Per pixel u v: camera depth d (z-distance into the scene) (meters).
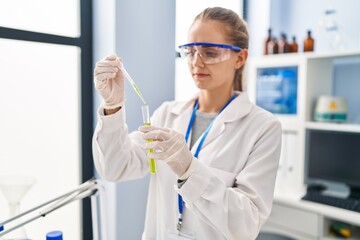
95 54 1.72
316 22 2.43
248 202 0.84
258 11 2.75
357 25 2.24
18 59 1.52
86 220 1.75
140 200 1.79
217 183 0.81
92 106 1.77
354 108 2.27
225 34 0.95
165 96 1.90
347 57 2.18
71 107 1.74
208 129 1.07
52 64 1.64
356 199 1.96
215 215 0.80
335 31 2.32
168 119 1.20
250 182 0.91
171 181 1.05
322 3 2.40
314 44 2.26
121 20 1.63
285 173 2.18
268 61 2.22
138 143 1.14
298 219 1.97
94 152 1.02
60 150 1.71
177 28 2.01
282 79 2.20
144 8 1.74
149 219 1.14
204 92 1.11
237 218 0.81
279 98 2.22
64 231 1.70
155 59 1.81
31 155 1.60
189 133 1.11
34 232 1.51
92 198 0.83
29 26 1.54
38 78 1.60
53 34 1.58
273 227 2.08
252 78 2.31
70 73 1.72
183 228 1.01
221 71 0.96
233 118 1.05
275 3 2.65
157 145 0.75
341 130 1.96
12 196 0.83
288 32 2.59
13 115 1.53
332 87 2.38
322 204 1.91
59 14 1.64
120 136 0.97
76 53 1.72
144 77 1.76
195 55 0.93
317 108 2.12
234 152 1.01
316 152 2.18
